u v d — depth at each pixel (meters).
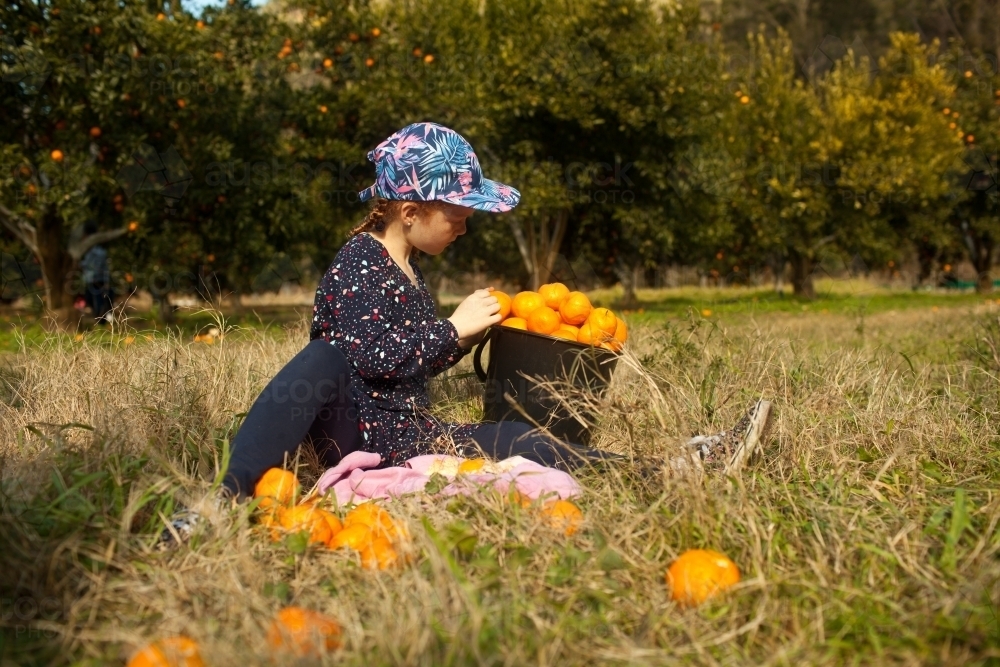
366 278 2.82
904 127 18.53
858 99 18.91
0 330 8.42
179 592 1.89
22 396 3.49
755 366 3.91
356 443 2.82
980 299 17.16
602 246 15.15
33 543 2.03
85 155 8.95
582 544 2.19
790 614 1.85
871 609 1.86
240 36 10.68
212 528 2.17
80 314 9.45
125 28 8.73
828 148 18.30
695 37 14.68
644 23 12.62
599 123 12.31
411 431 2.86
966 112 21.28
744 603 1.91
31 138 9.19
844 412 3.42
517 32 12.10
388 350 2.74
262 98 11.02
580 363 2.95
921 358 5.35
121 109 9.00
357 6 11.38
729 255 18.64
